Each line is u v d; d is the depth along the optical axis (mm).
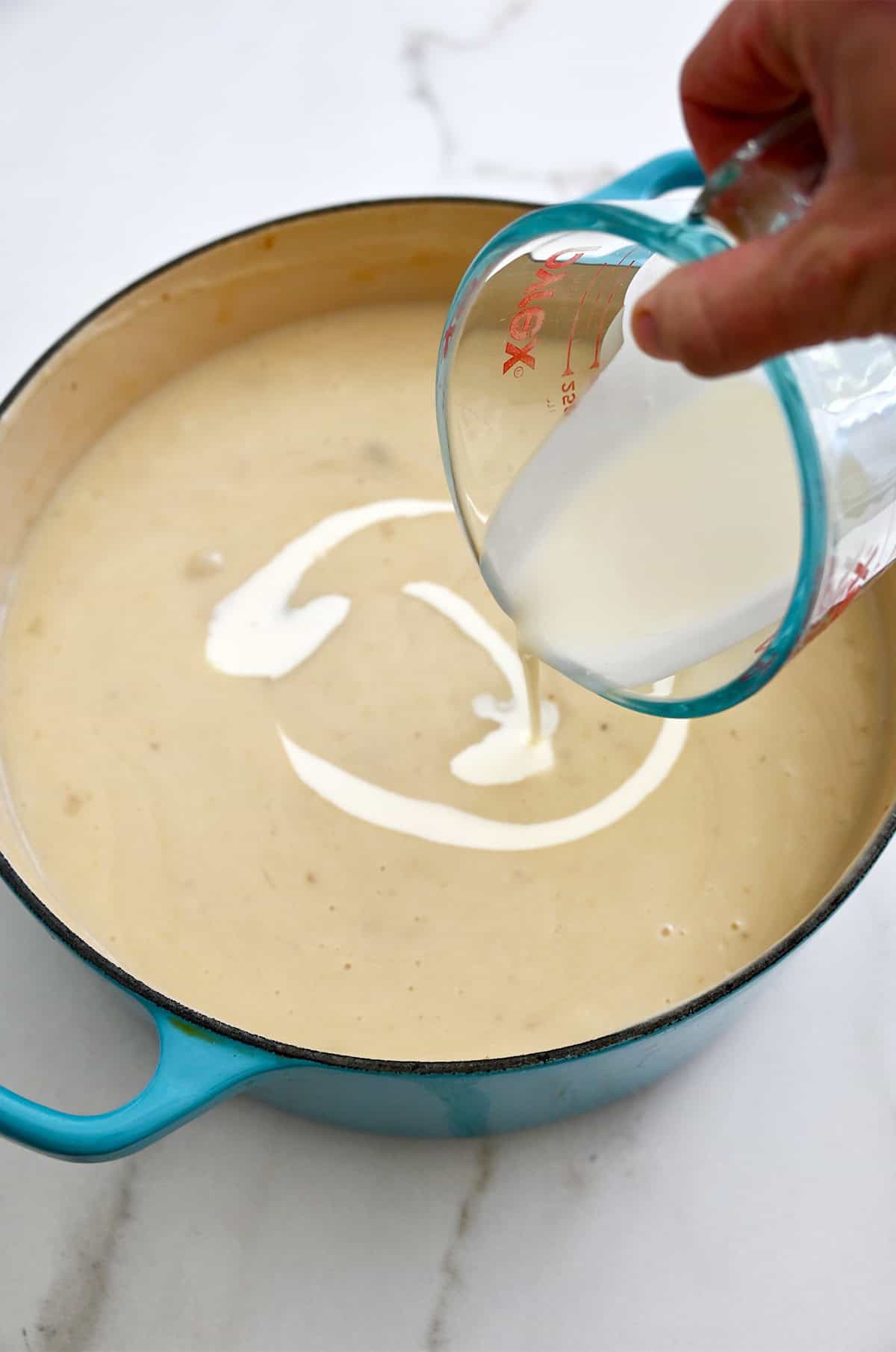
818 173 686
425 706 1167
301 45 1575
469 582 1233
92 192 1479
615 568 870
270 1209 1021
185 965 1047
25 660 1208
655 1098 1062
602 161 1490
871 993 1098
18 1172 1033
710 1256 1004
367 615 1218
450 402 947
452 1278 998
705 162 890
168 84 1550
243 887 1084
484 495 976
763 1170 1033
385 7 1584
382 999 1027
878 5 639
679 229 714
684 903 1061
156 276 1261
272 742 1152
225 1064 858
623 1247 1008
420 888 1075
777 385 698
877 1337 974
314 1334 980
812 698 1159
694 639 842
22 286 1420
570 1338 978
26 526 1271
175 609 1229
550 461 894
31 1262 1004
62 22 1585
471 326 922
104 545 1270
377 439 1326
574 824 1100
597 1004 1017
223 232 1449
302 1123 1055
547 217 802
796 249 630
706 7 1584
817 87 680
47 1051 1068
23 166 1498
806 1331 977
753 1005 1088
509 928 1054
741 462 810
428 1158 1042
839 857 1075
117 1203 1022
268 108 1534
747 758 1128
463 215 1291
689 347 658
